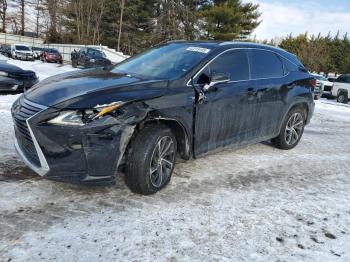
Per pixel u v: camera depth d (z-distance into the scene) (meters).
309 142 7.26
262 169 5.12
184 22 36.53
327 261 2.96
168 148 3.99
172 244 3.02
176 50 4.89
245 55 5.07
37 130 3.36
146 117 3.63
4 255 2.71
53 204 3.53
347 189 4.64
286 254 3.01
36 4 62.22
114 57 34.84
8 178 4.03
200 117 4.24
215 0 40.19
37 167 3.49
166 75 4.28
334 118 11.72
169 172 4.07
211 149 4.57
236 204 3.86
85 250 2.85
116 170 3.54
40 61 32.72
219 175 4.69
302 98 6.11
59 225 3.17
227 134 4.77
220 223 3.42
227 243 3.10
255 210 3.75
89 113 3.37
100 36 46.88
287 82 5.76
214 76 4.22
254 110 5.12
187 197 3.93
